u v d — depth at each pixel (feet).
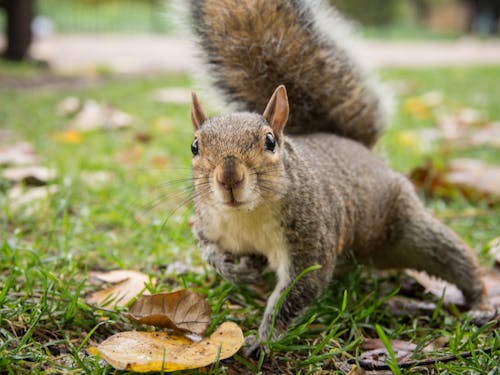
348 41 1.75
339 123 1.73
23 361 1.16
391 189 1.59
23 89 3.92
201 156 1.34
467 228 1.85
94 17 10.03
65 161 2.22
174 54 6.44
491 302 1.54
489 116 3.36
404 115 3.36
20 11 4.88
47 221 1.76
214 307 1.37
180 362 1.15
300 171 1.38
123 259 1.59
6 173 2.00
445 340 1.33
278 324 1.34
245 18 1.67
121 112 3.27
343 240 1.48
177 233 1.71
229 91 1.70
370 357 1.27
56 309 1.29
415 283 1.59
